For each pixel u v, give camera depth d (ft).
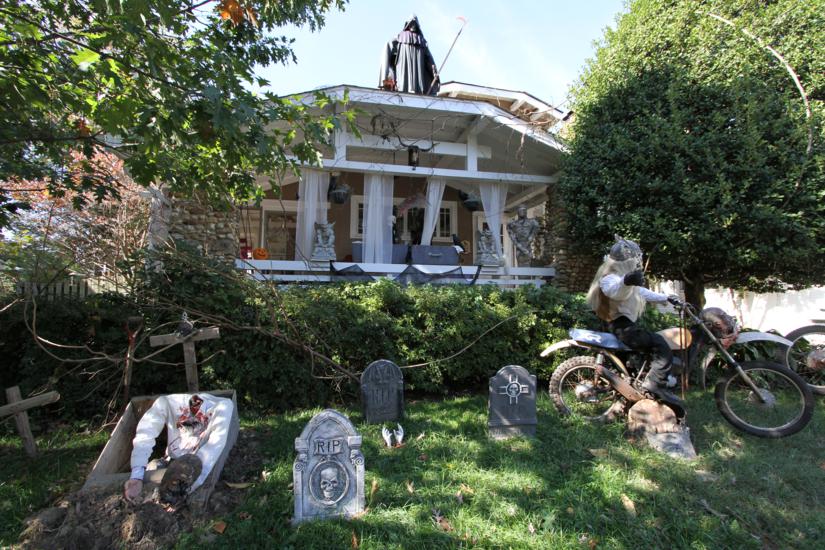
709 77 25.38
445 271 30.55
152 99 12.16
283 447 13.71
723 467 12.46
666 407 14.03
